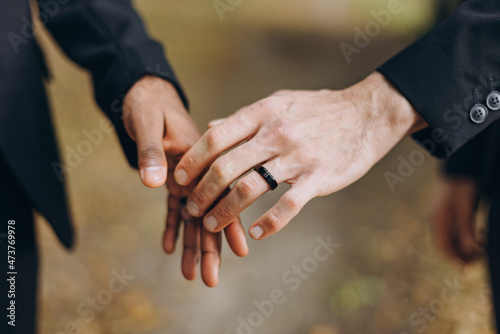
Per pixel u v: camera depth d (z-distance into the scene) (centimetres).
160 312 250
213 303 262
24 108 112
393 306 263
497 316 124
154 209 339
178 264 287
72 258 272
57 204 126
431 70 97
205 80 635
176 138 118
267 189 99
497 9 96
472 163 149
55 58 529
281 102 107
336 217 353
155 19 857
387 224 343
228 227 109
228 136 104
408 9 1037
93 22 132
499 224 125
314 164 99
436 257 299
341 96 106
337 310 262
